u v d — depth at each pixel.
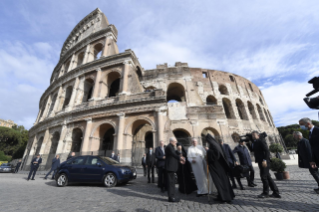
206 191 6.36
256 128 31.94
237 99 34.94
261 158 5.82
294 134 6.90
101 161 10.09
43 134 28.22
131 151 17.66
